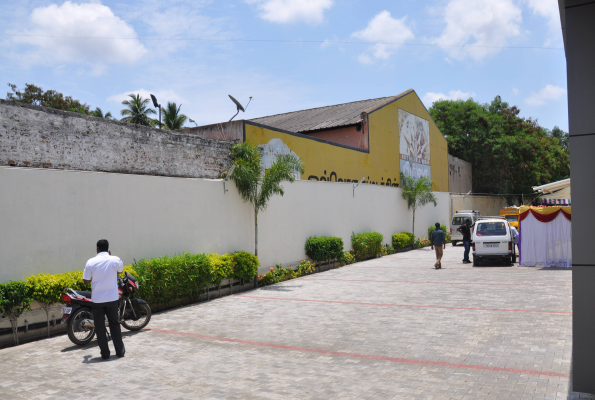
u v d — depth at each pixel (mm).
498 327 8102
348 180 22000
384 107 25984
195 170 12547
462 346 7031
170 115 49031
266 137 16594
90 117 10016
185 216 11461
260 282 13875
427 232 28438
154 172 11414
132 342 7727
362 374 5914
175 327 8773
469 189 42062
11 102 8570
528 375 5711
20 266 7984
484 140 40812
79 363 6609
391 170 26516
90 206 9219
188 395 5293
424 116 31406
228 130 15805
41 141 9055
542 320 8492
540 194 43375
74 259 8883
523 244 16953
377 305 10500
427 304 10406
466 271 16078
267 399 5137
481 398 5016
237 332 8297
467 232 18797
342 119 26000
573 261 5281
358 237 19672
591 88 5328
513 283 12953
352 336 7828
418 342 7332
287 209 15531
